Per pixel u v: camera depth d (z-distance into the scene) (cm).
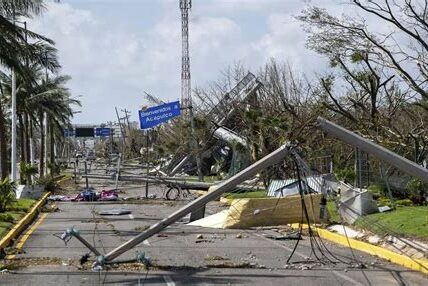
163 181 3675
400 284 1089
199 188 3622
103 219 2381
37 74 5678
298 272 1205
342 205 1634
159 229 1253
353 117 2950
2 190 2505
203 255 1425
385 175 2167
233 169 4075
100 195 3550
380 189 2191
